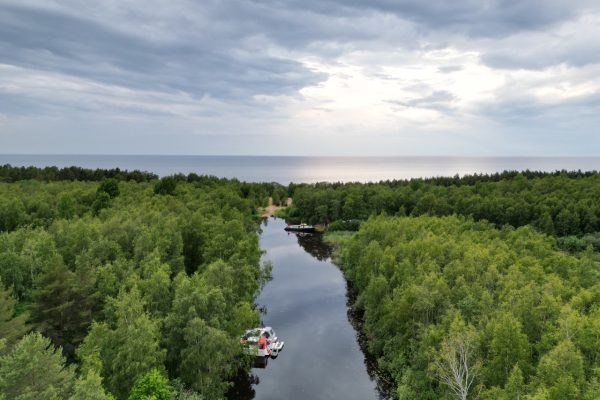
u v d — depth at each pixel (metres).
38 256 76.12
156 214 105.00
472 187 194.00
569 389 35.56
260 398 59.41
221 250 82.50
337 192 191.00
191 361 49.72
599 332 42.88
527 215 150.25
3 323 49.84
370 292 71.75
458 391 43.16
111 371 44.72
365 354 71.94
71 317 57.16
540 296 54.50
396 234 98.81
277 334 78.88
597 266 91.38
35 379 35.12
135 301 49.47
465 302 55.22
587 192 165.75
